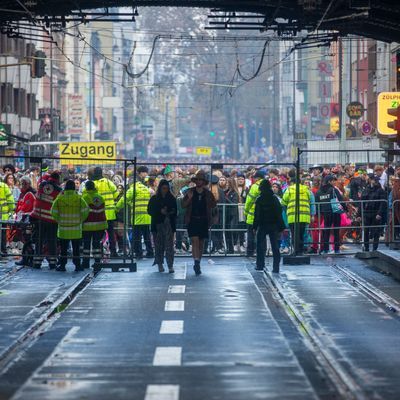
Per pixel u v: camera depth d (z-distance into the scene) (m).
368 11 69.38
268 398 25.06
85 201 56.72
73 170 74.81
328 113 198.00
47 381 27.34
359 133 152.38
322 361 30.09
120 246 64.94
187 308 41.81
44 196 57.50
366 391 26.14
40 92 186.50
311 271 55.97
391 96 70.12
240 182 67.69
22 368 29.31
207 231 54.81
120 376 27.94
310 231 66.12
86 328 36.62
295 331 35.88
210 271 56.34
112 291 47.53
